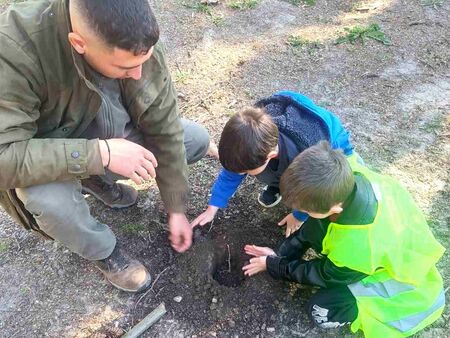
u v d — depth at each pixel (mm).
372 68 3121
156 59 1726
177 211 2059
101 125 1825
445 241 2223
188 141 2229
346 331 1979
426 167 2529
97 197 2311
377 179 1933
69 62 1556
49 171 1575
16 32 1482
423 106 2854
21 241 2303
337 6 3676
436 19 3484
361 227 1729
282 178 1752
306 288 2098
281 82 3041
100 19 1329
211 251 2211
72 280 2160
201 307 2053
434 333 1952
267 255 2061
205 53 3252
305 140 1964
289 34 3400
